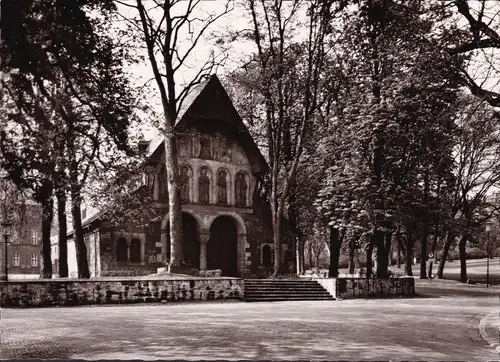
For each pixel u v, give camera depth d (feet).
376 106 122.83
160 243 152.46
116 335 52.75
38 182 71.61
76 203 113.60
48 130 69.10
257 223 170.60
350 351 44.70
